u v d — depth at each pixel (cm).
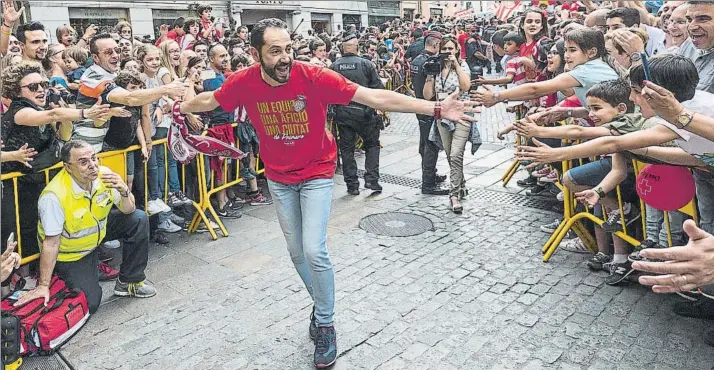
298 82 271
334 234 499
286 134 283
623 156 339
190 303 375
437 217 538
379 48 1256
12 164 346
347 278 405
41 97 354
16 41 479
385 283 395
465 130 543
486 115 1109
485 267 417
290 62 261
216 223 534
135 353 317
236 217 555
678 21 429
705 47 373
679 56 249
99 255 444
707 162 254
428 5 2553
